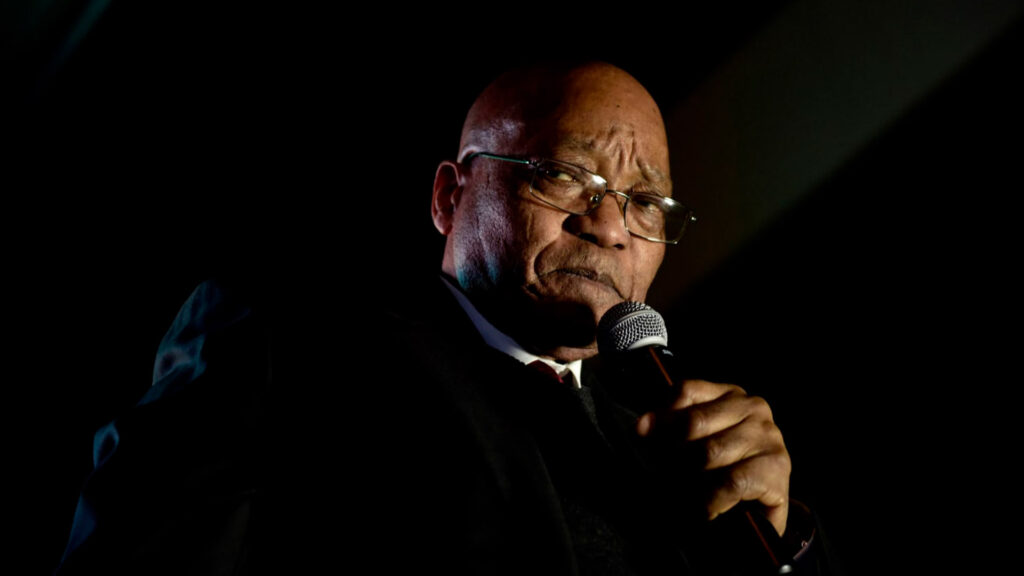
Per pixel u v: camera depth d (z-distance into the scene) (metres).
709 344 3.17
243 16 2.91
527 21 3.05
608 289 1.61
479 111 1.93
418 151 3.31
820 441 2.90
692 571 1.22
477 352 1.56
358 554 1.16
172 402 1.24
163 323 3.10
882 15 2.80
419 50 3.11
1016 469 2.53
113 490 1.12
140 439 1.18
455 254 1.78
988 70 2.66
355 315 1.50
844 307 2.95
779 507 1.17
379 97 3.21
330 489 1.22
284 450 1.26
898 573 2.64
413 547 1.15
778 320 3.06
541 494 1.24
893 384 2.82
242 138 3.20
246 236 3.23
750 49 3.04
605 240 1.61
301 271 3.23
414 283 1.79
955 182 2.76
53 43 2.98
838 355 2.94
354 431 1.29
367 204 3.32
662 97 3.20
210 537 1.08
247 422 1.23
